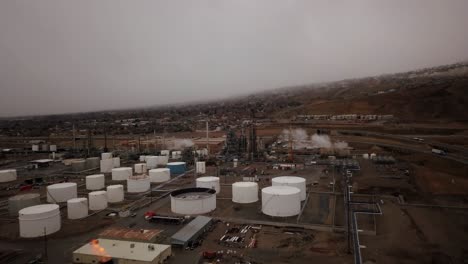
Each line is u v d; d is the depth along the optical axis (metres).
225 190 83.19
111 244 47.12
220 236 53.81
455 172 98.50
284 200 61.62
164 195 80.06
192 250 48.56
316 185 85.12
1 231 58.59
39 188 92.25
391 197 73.75
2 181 99.75
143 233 51.97
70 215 63.88
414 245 49.62
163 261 44.66
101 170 112.06
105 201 70.19
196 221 57.16
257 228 56.75
